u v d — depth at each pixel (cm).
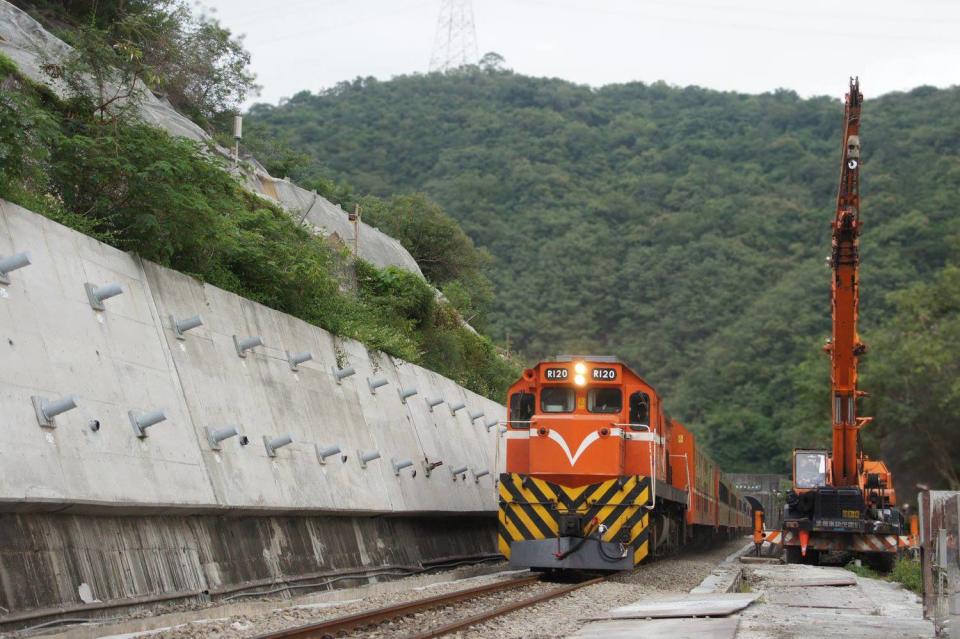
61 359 1118
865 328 9762
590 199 14100
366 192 11831
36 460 1002
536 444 1892
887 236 10994
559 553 1822
